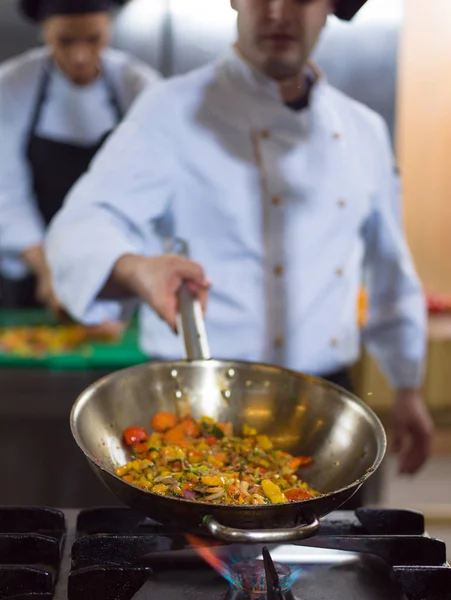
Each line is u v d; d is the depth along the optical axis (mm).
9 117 2145
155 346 1771
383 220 1774
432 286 2727
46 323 2266
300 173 1625
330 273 1697
